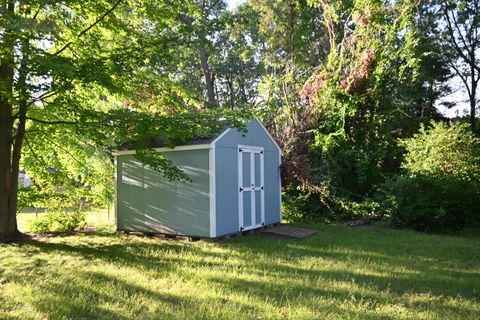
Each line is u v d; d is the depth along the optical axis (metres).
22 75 7.16
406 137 17.12
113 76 9.00
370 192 13.52
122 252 7.86
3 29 6.35
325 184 12.91
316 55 20.33
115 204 11.18
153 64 8.49
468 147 11.47
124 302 4.67
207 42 8.84
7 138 9.22
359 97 13.63
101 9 8.44
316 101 14.26
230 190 10.12
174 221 10.05
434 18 23.72
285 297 4.97
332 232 10.69
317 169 13.24
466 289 5.48
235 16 9.15
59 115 9.91
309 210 13.29
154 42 8.42
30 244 8.73
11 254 7.56
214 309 4.43
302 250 8.13
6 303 4.58
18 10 7.82
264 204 11.59
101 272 6.06
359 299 4.95
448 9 23.83
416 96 20.19
